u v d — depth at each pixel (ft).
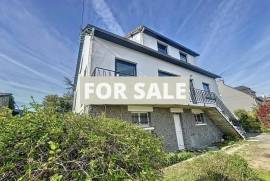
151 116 33.19
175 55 54.44
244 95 98.07
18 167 4.92
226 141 45.57
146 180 5.72
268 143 37.73
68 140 5.59
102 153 5.60
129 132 7.16
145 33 48.03
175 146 34.58
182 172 17.51
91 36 30.04
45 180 4.81
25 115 5.96
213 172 13.80
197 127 42.24
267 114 27.66
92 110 26.81
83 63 38.81
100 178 5.14
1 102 46.85
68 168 5.18
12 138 5.20
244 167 13.94
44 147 5.34
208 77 57.93
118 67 32.76
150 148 6.90
